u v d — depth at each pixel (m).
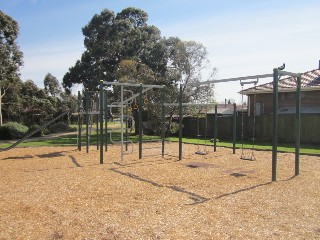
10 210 5.00
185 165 9.21
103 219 4.53
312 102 16.38
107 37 32.44
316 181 6.98
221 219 4.50
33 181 7.19
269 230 4.09
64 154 11.77
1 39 24.92
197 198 5.64
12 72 26.03
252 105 19.00
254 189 6.28
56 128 26.41
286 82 18.08
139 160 10.19
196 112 20.20
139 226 4.23
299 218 4.56
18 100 26.95
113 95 21.33
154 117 19.80
